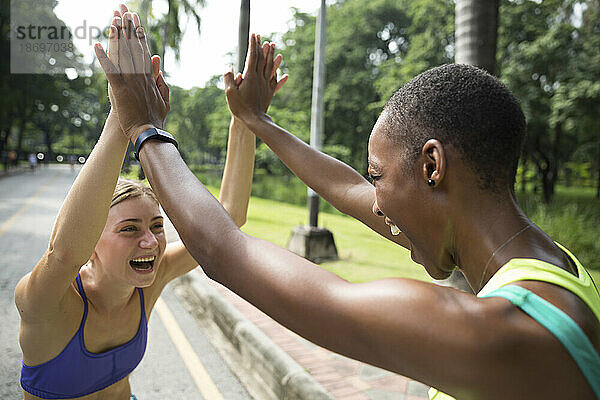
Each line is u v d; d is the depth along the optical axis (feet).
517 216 2.38
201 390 10.55
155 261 4.76
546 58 58.54
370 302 2.00
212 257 2.34
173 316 15.19
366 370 11.46
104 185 3.61
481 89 2.35
